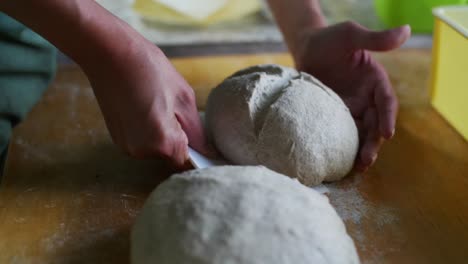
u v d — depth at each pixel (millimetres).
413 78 1248
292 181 758
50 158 987
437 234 822
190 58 1315
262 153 883
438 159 990
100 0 1540
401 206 877
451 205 880
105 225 833
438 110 1123
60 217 845
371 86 1035
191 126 905
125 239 807
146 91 824
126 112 833
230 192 701
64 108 1145
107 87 839
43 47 1056
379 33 993
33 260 766
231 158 917
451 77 1065
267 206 685
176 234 660
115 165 968
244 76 958
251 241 642
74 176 939
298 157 867
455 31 1034
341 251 675
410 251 792
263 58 1323
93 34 799
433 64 1122
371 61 1064
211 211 674
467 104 1017
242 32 1444
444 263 773
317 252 654
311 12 1195
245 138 893
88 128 1080
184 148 857
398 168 966
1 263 759
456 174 952
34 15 790
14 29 998
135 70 823
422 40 1412
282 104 890
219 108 934
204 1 1512
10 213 851
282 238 651
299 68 1147
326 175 897
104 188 911
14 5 784
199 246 640
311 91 918
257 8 1541
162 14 1489
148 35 1406
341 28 1053
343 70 1079
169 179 766
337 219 737
